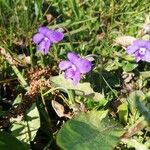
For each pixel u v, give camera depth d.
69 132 0.12
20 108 0.14
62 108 0.15
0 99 0.15
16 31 0.18
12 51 0.17
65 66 0.14
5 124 0.14
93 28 0.19
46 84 0.15
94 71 0.16
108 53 0.17
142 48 0.16
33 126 0.14
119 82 0.16
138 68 0.17
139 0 0.20
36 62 0.17
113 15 0.19
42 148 0.14
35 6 0.19
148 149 0.13
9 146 0.12
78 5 0.20
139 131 0.14
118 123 0.13
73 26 0.19
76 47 0.18
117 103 0.15
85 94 0.14
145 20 0.18
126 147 0.14
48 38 0.16
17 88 0.16
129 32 0.19
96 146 0.12
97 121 0.13
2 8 0.19
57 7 0.20
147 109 0.13
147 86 0.16
